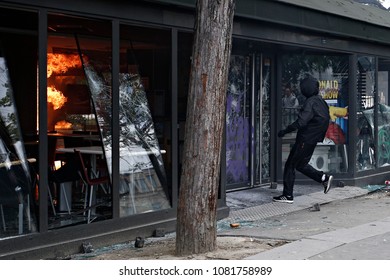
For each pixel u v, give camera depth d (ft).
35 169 24.94
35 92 32.04
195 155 23.36
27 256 23.54
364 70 44.86
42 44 24.00
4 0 22.68
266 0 33.37
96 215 28.53
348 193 40.86
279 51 41.81
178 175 32.73
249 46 39.24
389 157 48.78
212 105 23.08
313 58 42.68
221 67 23.08
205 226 23.80
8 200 23.91
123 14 27.14
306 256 23.61
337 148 43.34
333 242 26.25
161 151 30.45
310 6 36.70
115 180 27.48
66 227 25.38
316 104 35.73
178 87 33.42
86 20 28.12
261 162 41.19
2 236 23.41
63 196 29.53
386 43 45.85
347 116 43.47
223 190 32.78
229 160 38.78
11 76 30.94
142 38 31.60
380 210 35.37
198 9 23.07
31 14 27.20
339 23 39.55
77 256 24.89
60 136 32.12
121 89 29.04
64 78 35.58
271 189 40.60
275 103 41.96
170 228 29.73
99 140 31.22
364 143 45.29
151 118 30.32
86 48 32.58
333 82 43.27
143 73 33.22
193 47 23.24
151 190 29.50
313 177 37.11
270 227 30.45
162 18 28.96
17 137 24.84
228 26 23.12
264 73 41.22
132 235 27.91
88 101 35.60
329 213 34.50
